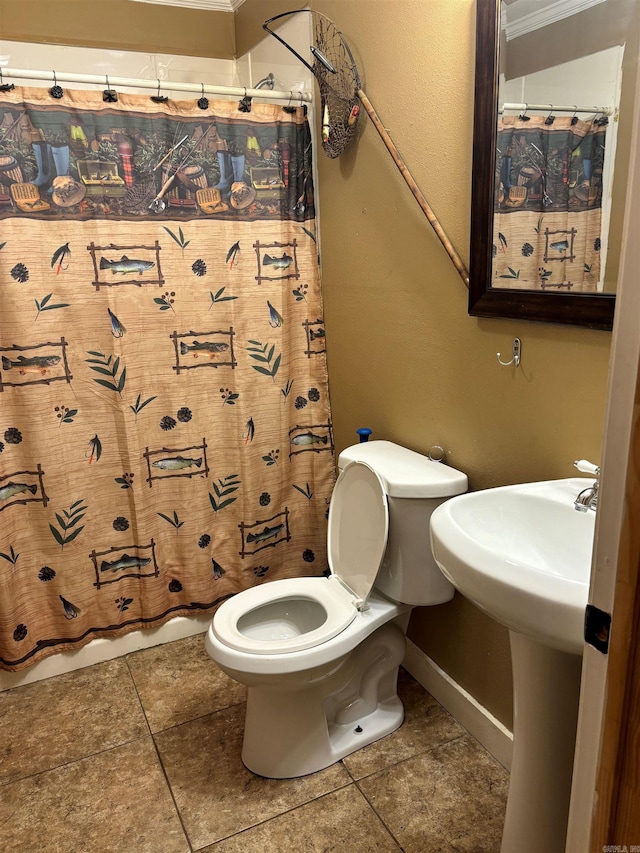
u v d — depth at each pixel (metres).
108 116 1.92
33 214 1.89
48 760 1.83
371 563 1.77
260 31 2.45
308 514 2.53
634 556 0.58
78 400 2.06
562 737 1.18
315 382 2.42
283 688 1.61
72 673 2.22
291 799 1.67
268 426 2.36
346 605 1.75
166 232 2.06
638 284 0.57
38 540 2.10
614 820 0.66
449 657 1.95
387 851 1.52
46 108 1.85
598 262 1.24
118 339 2.06
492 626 1.74
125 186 1.98
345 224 2.12
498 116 1.41
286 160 2.18
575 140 1.25
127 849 1.55
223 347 2.22
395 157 1.75
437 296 1.74
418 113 1.68
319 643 1.59
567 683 1.14
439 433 1.83
